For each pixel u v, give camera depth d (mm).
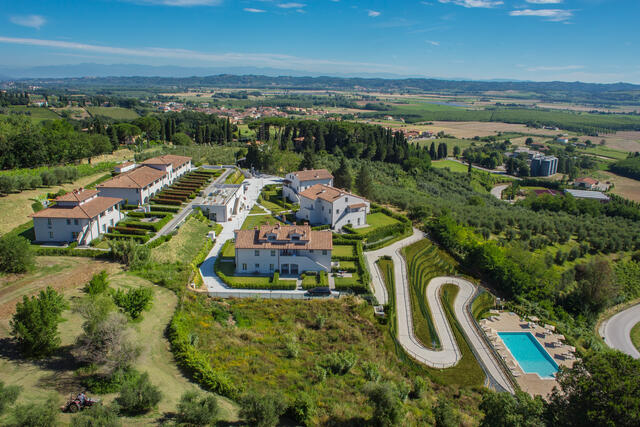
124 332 46969
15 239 68812
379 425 42844
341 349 60281
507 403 42719
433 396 54906
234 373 49750
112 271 72812
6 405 36719
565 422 39656
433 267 100438
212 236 99750
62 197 88438
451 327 75125
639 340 90875
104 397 41375
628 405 36250
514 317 84562
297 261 85188
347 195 110812
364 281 82000
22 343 46781
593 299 97688
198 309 65125
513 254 104250
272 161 173750
